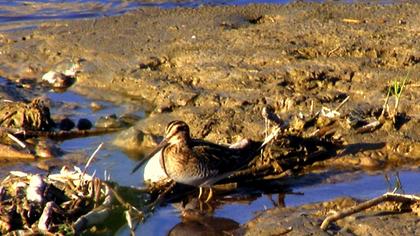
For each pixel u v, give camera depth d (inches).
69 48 654.5
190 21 698.2
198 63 611.2
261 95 558.9
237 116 533.0
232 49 629.9
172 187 455.5
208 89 573.9
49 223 405.1
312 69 588.4
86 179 436.1
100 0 768.9
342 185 462.3
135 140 512.7
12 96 582.6
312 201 444.1
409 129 512.4
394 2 738.8
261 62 605.3
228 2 754.2
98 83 604.7
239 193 457.4
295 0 751.7
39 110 537.3
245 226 419.5
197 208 442.0
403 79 568.4
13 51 658.8
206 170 448.8
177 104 556.7
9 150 503.2
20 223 410.3
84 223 411.8
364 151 495.5
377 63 599.8
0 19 724.7
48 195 425.7
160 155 459.2
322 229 404.2
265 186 463.5
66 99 585.3
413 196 414.9
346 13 706.8
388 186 459.2
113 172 479.8
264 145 480.1
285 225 411.5
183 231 417.7
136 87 591.5
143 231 418.0
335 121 515.8
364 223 405.1
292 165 481.7
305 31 662.5
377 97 551.2
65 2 762.8
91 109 568.4
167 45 646.5
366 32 656.4
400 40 636.7
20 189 429.4
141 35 670.5
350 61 600.7
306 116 522.0
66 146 517.3
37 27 703.7
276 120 508.7
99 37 671.1
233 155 463.2
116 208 428.8
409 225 402.6
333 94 556.7
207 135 516.4
